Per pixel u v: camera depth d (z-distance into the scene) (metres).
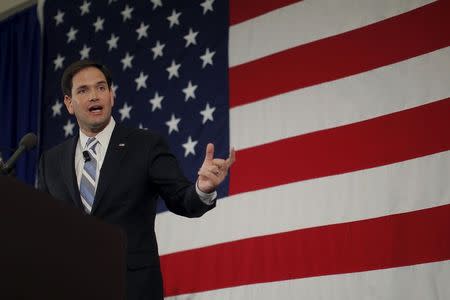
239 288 7.06
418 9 7.04
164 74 8.59
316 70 7.46
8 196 2.51
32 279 2.53
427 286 6.10
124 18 9.27
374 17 7.29
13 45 10.10
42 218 2.62
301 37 7.71
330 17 7.58
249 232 7.22
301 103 7.42
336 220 6.76
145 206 4.41
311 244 6.81
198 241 7.52
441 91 6.64
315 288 6.64
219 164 3.74
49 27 9.88
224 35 8.32
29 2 10.44
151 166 4.45
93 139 4.71
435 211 6.29
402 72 6.91
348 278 6.50
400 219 6.43
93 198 4.44
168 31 8.81
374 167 6.73
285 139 7.38
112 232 2.93
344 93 7.19
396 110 6.82
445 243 6.15
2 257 2.45
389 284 6.28
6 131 9.55
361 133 6.93
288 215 7.05
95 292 2.77
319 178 7.01
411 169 6.54
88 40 9.45
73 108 4.82
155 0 9.09
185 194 4.14
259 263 7.04
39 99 9.49
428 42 6.87
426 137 6.56
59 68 9.53
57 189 4.57
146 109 8.54
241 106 7.82
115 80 8.96
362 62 7.20
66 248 2.69
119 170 4.42
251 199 7.34
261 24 8.06
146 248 4.27
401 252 6.32
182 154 8.01
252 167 7.46
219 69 8.20
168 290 7.48
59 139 9.10
